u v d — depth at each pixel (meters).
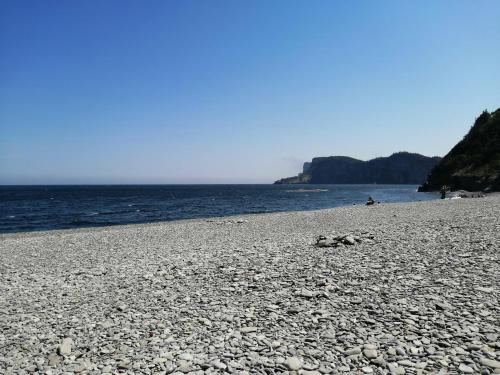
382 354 6.96
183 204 86.44
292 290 10.95
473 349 6.88
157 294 11.61
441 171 110.81
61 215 59.94
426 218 26.50
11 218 55.62
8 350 8.20
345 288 10.70
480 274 10.98
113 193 169.12
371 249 15.45
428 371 6.30
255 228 29.30
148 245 23.05
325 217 35.44
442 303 8.98
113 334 8.74
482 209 31.16
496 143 95.94
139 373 6.81
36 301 11.83
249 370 6.68
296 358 6.96
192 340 8.10
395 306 9.07
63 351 7.86
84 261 18.61
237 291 11.26
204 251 18.69
